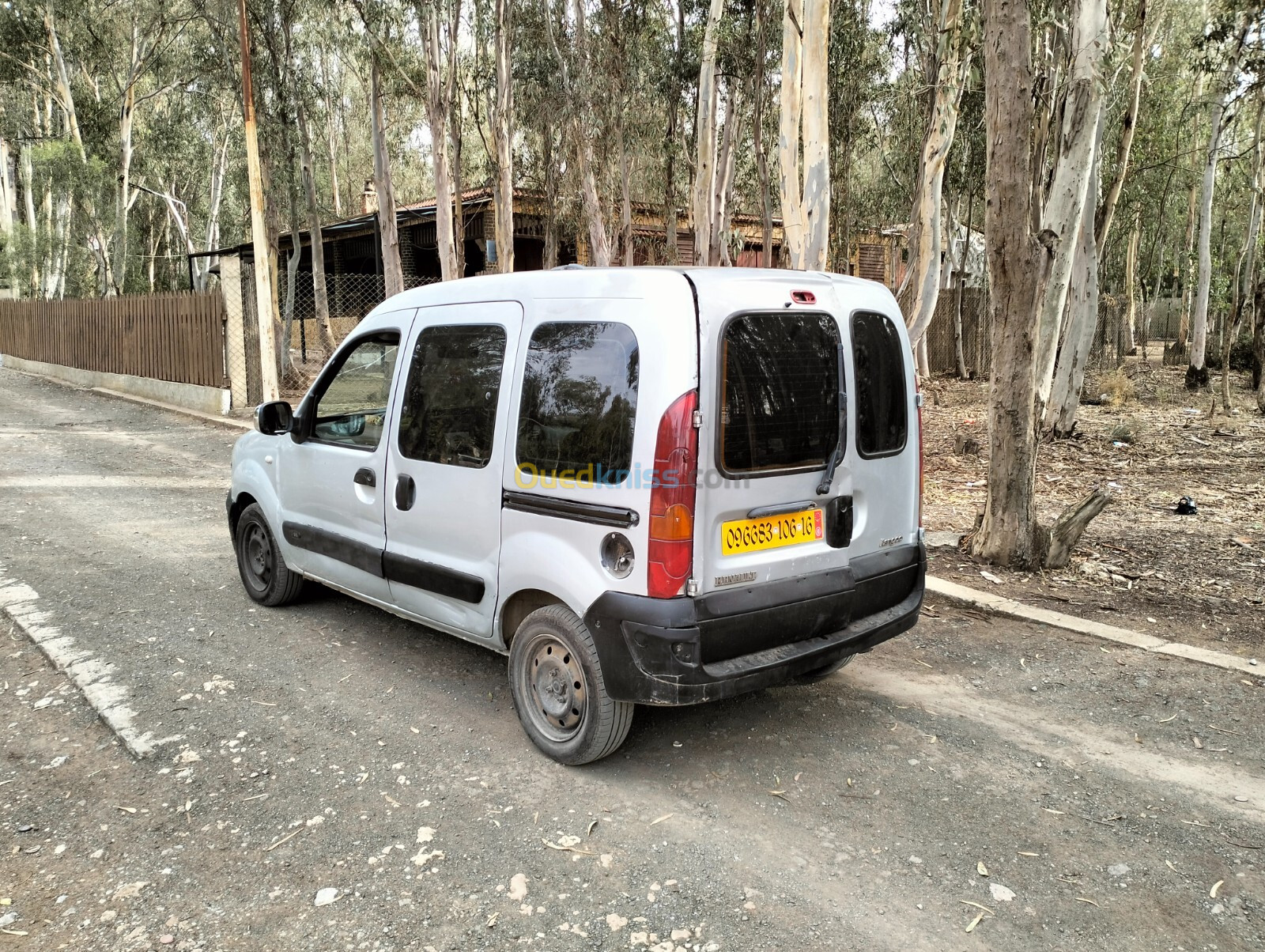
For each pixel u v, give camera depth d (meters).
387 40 16.97
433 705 4.36
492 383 3.95
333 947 2.66
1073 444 12.63
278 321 19.16
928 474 10.81
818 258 8.88
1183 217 36.22
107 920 2.77
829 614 3.77
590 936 2.72
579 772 3.73
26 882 2.95
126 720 4.14
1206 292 19.55
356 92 36.22
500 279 4.05
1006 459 6.52
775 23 18.17
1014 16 5.81
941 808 3.48
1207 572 6.50
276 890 2.93
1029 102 5.96
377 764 3.77
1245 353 23.73
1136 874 3.06
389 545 4.55
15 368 25.84
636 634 3.33
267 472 5.54
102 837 3.21
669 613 3.28
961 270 23.06
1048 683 4.68
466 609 4.16
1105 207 13.04
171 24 26.45
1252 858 3.16
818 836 3.28
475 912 2.82
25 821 3.31
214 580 6.37
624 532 3.38
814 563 3.73
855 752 3.93
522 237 25.05
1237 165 28.66
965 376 23.61
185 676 4.65
